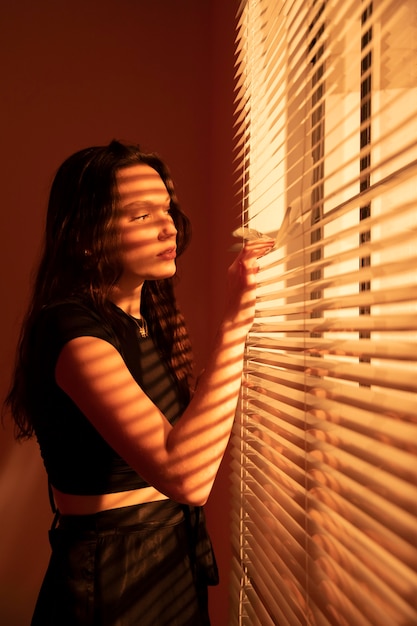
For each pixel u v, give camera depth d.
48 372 1.13
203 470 1.05
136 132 2.37
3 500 2.26
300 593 1.13
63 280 1.26
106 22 2.37
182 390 1.44
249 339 1.56
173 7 2.41
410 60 0.97
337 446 0.96
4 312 2.29
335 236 0.99
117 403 1.05
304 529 1.11
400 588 0.76
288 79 1.55
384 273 0.83
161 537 1.25
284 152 1.63
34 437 2.28
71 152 2.33
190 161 2.39
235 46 1.94
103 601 1.17
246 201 1.76
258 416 1.49
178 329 1.49
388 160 0.81
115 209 1.23
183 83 2.40
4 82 2.30
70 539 1.21
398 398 0.81
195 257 2.39
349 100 1.33
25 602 2.27
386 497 0.80
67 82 2.34
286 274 1.24
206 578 1.36
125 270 1.26
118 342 1.19
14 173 2.30
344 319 0.96
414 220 1.04
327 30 1.07
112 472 1.20
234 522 1.68
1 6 2.31
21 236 2.30
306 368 1.10
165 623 1.23
